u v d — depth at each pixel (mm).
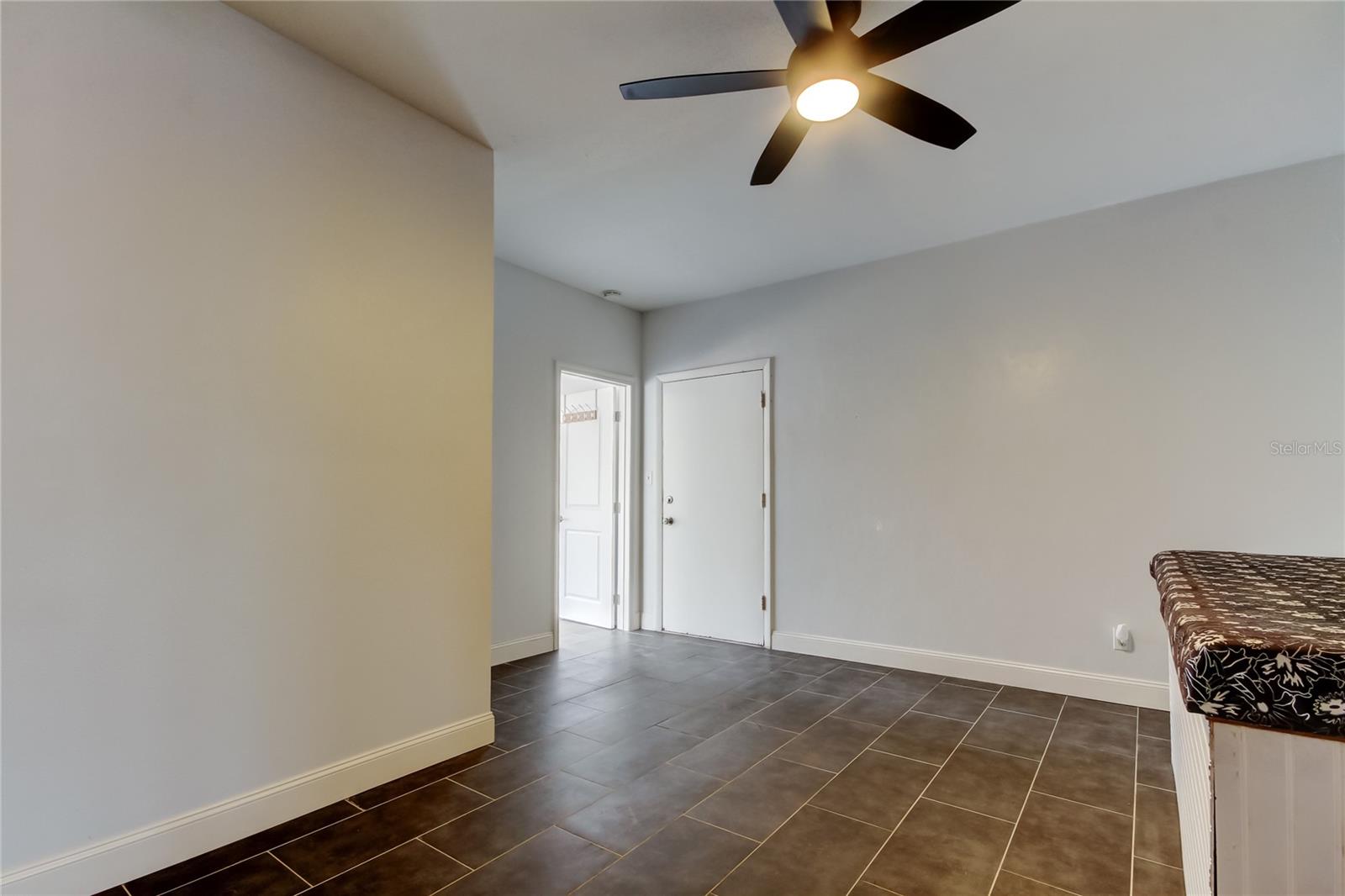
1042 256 3443
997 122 2496
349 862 1799
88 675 1638
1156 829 1978
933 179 2973
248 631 1936
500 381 4027
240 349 1936
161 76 1799
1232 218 2971
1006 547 3502
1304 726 857
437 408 2486
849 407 4094
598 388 5258
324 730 2117
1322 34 1984
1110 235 3256
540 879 1723
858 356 4066
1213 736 921
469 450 2598
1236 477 2934
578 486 5371
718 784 2289
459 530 2553
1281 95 2314
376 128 2314
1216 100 2350
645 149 2734
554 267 4168
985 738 2719
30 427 1563
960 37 2010
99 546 1660
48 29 1615
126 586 1702
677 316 5004
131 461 1716
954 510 3672
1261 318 2900
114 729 1675
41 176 1590
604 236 3658
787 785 2281
